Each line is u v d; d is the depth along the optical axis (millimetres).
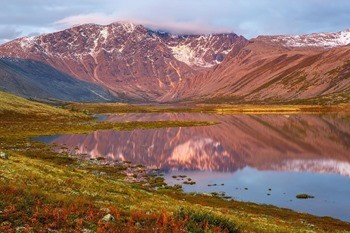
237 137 158000
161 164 100875
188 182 79062
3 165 36875
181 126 196875
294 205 63125
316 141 146000
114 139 145625
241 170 94875
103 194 35969
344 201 66125
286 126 198625
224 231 23578
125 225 22312
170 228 22547
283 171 93938
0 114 174125
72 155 102562
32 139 130250
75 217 22688
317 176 88125
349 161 107562
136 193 42562
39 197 25516
